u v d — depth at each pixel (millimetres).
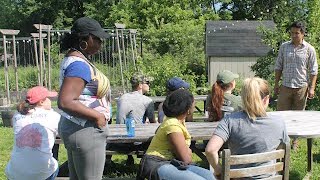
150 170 4094
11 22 43000
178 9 27891
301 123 5656
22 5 41969
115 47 19062
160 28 24547
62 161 7195
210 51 20047
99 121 3592
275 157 3631
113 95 15781
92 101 3670
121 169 6664
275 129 3758
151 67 14648
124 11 29297
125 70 16547
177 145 4125
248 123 3740
